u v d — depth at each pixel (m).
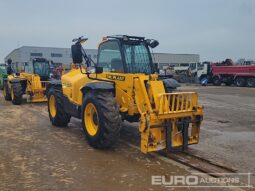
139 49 7.23
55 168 5.64
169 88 7.12
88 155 6.38
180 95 6.28
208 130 8.76
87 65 7.75
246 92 22.73
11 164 5.84
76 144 7.21
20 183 4.97
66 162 5.96
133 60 7.09
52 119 9.20
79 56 7.40
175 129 6.40
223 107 13.82
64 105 8.70
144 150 5.95
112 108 6.41
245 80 30.78
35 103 14.49
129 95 6.65
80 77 7.95
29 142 7.38
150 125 5.90
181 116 6.31
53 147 6.96
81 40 7.39
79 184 4.95
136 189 4.77
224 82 32.53
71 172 5.45
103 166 5.74
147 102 6.25
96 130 6.75
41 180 5.09
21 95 14.02
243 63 39.50
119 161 6.02
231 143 7.34
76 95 7.87
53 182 5.02
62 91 8.79
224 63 34.59
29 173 5.39
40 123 9.64
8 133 8.29
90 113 6.98
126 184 4.95
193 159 6.13
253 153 6.57
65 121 8.98
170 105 6.36
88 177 5.23
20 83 14.26
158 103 6.02
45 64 15.11
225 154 6.48
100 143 6.59
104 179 5.15
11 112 11.77
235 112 12.24
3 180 5.09
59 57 56.09
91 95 6.71
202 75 34.31
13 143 7.29
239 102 15.87
